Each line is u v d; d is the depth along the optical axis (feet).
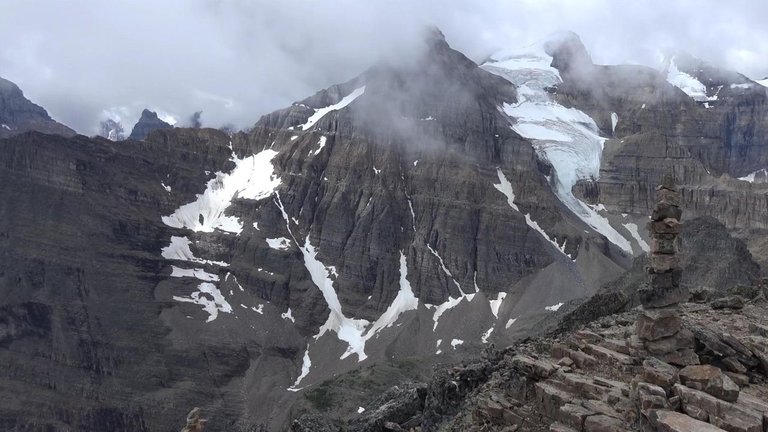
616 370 91.15
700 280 436.35
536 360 100.83
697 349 93.81
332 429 196.54
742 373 89.81
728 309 125.08
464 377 139.95
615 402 82.99
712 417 71.82
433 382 150.10
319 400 408.05
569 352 100.17
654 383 79.87
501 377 116.37
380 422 155.53
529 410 93.71
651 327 89.97
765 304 128.67
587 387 87.61
